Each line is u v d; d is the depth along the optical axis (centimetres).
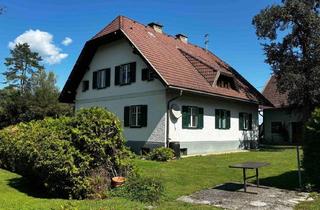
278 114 3428
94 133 963
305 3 2642
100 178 934
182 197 923
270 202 870
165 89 2005
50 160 893
